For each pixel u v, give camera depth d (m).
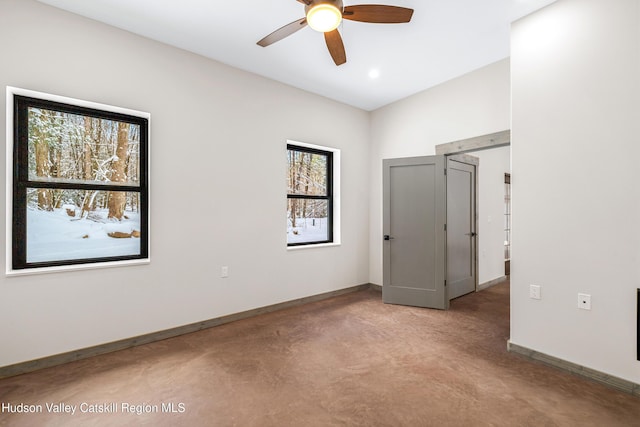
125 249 2.78
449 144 3.70
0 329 2.16
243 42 2.87
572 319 2.23
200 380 2.14
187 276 3.00
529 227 2.46
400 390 2.02
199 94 3.08
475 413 1.79
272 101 3.65
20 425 1.68
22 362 2.23
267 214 3.60
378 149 4.65
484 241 4.86
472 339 2.84
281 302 3.75
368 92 4.05
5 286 2.18
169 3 2.33
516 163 2.53
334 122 4.30
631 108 1.97
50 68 2.33
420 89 3.97
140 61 2.73
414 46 2.95
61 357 2.37
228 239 3.28
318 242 4.36
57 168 2.48
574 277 2.22
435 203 3.77
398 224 3.96
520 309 2.51
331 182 4.48
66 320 2.40
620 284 2.02
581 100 2.18
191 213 3.03
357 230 4.62
